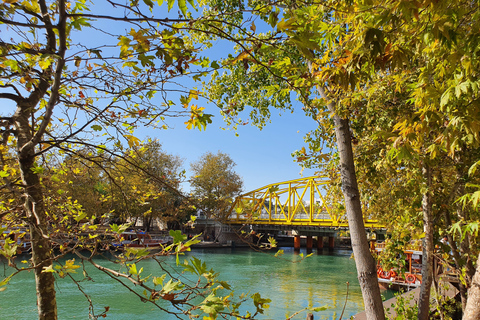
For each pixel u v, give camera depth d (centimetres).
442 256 608
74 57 207
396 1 202
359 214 416
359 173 644
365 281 397
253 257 3450
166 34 191
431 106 266
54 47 265
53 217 339
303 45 161
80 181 376
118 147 315
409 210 588
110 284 1683
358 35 227
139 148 336
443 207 576
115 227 182
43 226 256
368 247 410
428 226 532
